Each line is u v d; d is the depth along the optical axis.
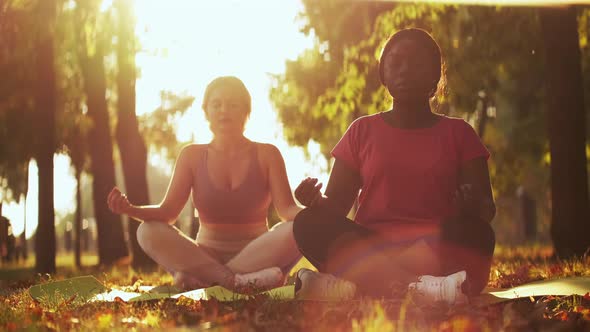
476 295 5.25
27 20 11.43
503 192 21.30
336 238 5.15
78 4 12.54
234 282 7.14
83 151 19.42
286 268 7.43
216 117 7.62
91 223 53.16
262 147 7.73
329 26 13.63
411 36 5.41
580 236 11.57
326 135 17.09
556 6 11.66
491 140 21.66
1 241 16.22
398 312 4.62
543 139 20.92
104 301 5.67
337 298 5.12
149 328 4.34
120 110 15.52
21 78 14.39
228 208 7.51
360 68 12.90
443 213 5.36
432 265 5.09
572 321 4.31
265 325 4.29
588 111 17.55
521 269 7.61
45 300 5.86
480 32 13.62
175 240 7.27
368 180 5.45
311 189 5.06
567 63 11.70
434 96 5.75
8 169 18.66
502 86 22.19
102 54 15.77
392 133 5.46
